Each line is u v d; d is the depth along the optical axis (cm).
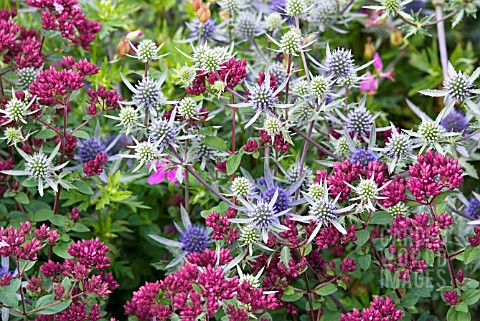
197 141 77
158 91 76
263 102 74
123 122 76
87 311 76
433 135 74
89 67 79
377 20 87
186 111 76
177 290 71
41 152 78
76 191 85
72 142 81
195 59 77
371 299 87
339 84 83
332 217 72
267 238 72
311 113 77
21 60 82
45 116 80
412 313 83
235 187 74
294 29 76
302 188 78
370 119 80
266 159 77
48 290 76
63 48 86
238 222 72
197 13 88
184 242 80
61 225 80
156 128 74
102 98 79
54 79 77
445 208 75
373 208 71
